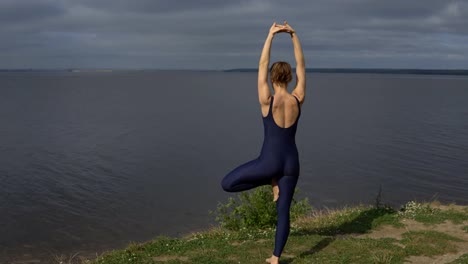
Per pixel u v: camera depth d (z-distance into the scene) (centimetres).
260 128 4772
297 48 627
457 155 3303
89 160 3047
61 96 10388
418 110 7062
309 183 2492
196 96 10962
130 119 5638
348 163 3019
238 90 14425
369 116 6100
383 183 2519
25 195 2195
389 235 866
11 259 1429
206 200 2139
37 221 1820
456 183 2539
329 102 8806
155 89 14850
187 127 4859
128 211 1964
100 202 2097
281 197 612
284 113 597
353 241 771
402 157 3228
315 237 789
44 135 4191
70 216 1889
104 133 4366
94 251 1503
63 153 3294
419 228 902
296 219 1075
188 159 3141
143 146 3641
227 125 5038
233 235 832
